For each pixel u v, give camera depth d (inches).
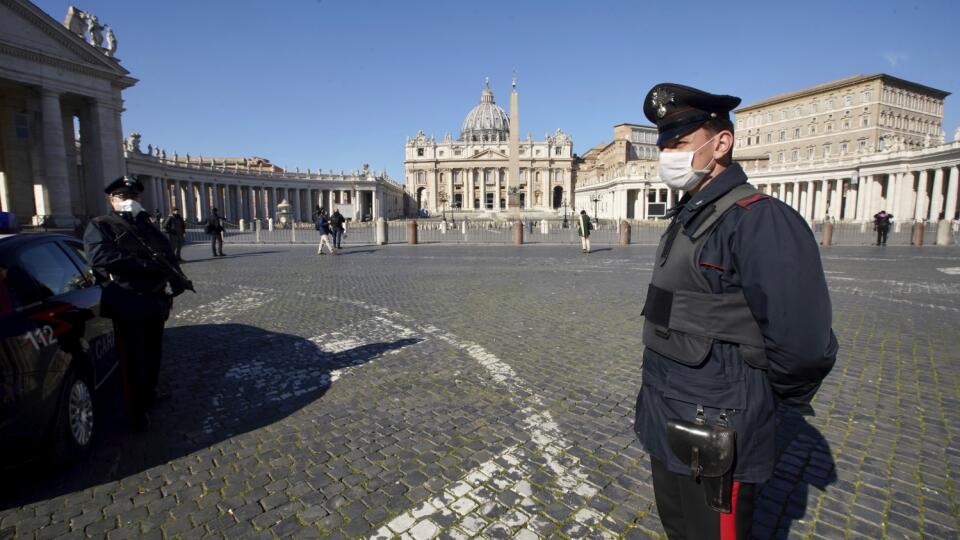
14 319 132.7
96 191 1391.5
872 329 296.4
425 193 4953.3
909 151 1995.6
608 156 4266.7
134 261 162.9
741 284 67.7
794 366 64.3
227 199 2731.3
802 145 3122.5
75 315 160.7
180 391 204.7
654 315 77.5
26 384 129.4
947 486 133.4
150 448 158.4
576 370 226.1
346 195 4013.3
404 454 152.7
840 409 183.0
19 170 1375.5
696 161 75.5
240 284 486.9
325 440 162.1
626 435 163.6
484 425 171.6
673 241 76.7
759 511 123.3
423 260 725.9
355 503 128.3
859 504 125.8
